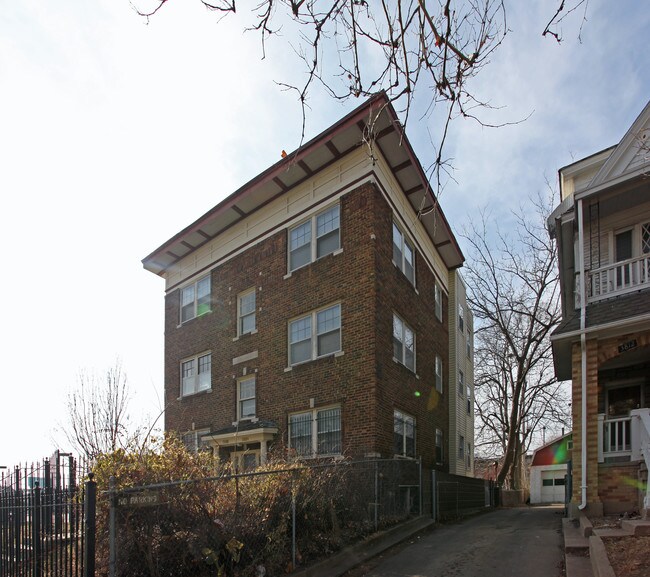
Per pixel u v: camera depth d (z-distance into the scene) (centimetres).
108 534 572
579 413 1034
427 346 1744
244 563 645
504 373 2733
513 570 702
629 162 1105
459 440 2027
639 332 992
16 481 716
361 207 1367
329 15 359
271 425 1441
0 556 722
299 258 1523
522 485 3638
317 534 774
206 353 1784
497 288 2144
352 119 1300
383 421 1279
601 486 981
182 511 602
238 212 1698
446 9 336
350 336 1326
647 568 518
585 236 1236
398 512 1102
